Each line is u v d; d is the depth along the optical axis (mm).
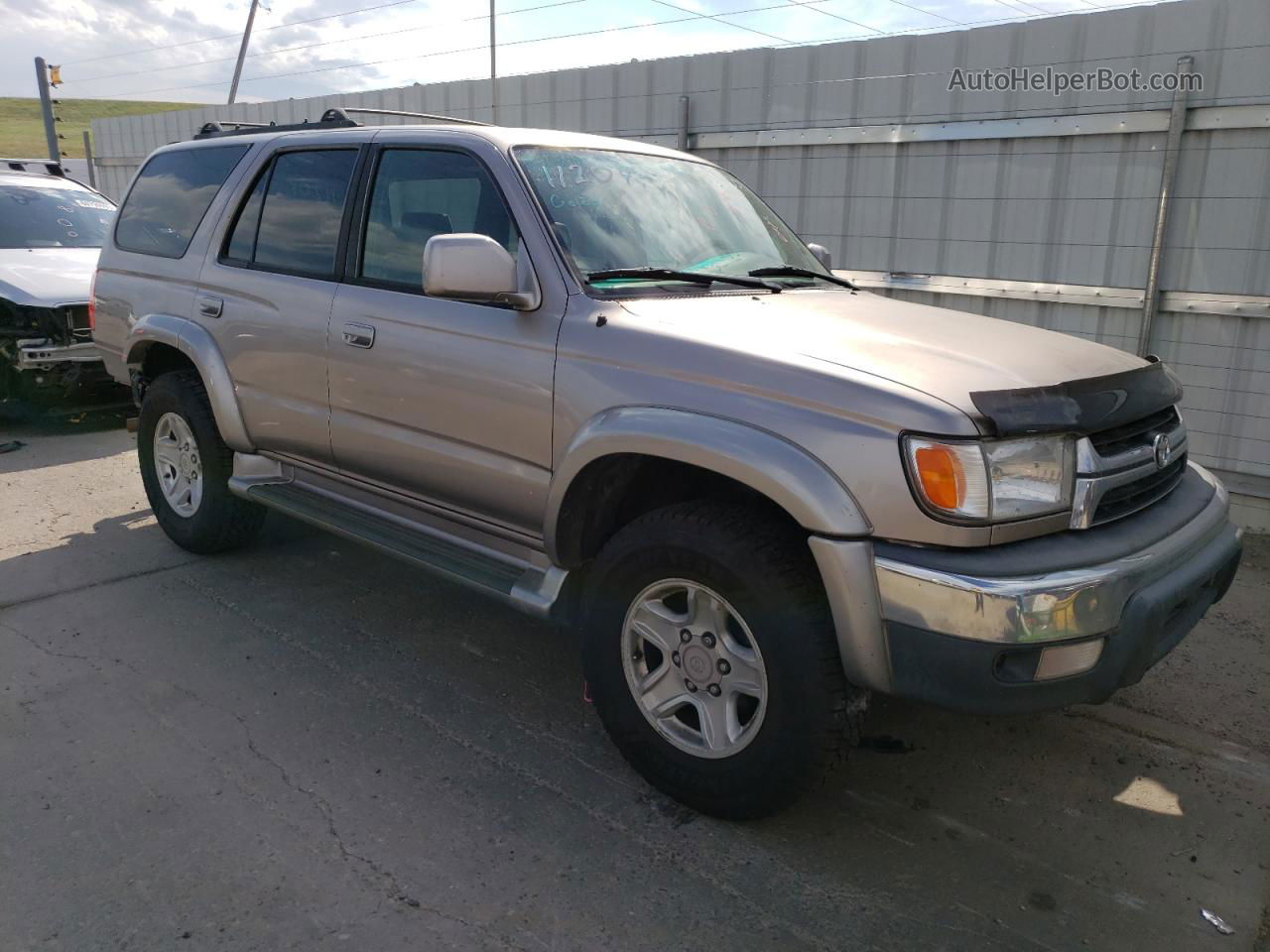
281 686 3621
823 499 2436
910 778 3186
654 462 2994
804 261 4090
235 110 12078
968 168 6227
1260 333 5426
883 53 6430
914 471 2371
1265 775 3252
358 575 4754
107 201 9500
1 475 6422
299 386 3930
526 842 2762
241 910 2438
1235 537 2936
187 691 3549
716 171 4254
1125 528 2623
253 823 2789
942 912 2545
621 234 3383
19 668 3674
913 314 3363
